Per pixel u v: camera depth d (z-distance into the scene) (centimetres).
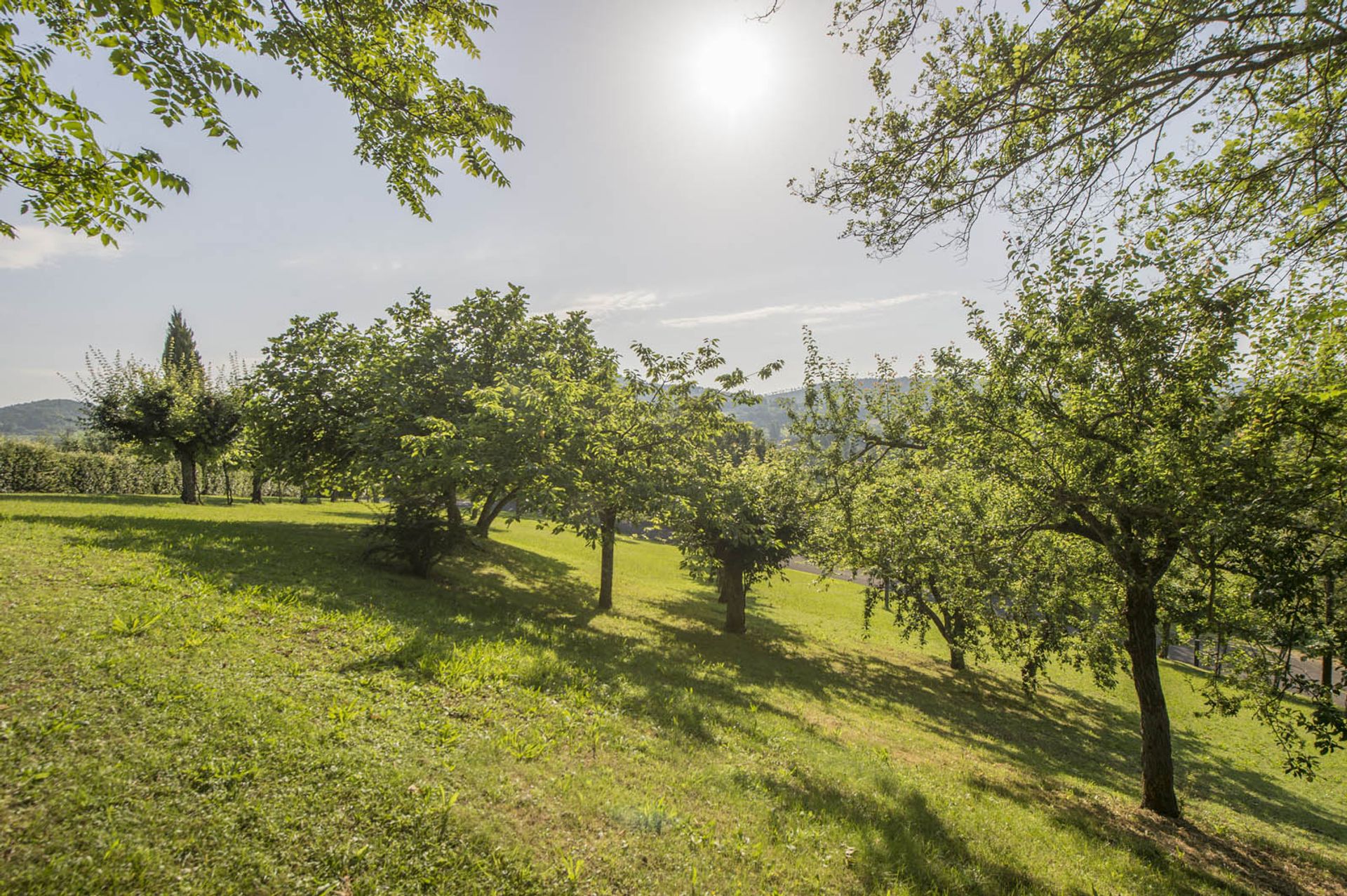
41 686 542
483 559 2320
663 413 2094
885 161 710
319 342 1947
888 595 2583
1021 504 1200
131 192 619
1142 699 1178
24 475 3136
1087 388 1065
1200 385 959
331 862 429
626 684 1037
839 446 2220
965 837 761
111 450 4044
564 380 1734
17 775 428
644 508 1736
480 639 1048
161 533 1312
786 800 715
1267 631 836
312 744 547
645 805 604
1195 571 1154
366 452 1694
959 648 1784
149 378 2730
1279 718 834
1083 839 882
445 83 679
